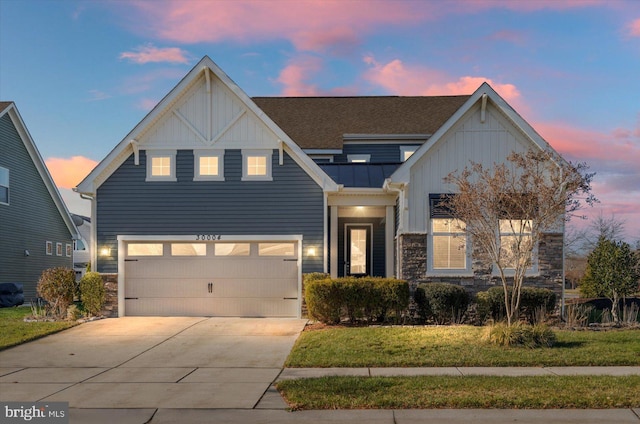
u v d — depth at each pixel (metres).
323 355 11.98
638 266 16.58
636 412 8.09
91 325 16.77
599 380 9.59
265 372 10.95
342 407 8.45
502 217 13.94
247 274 18.55
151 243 18.78
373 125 24.72
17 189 27.14
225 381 10.25
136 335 15.14
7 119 26.28
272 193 18.62
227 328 16.12
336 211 19.28
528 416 7.96
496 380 9.67
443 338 13.38
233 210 18.61
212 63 18.56
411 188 17.80
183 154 18.80
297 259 18.48
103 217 18.69
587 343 12.84
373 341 13.09
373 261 21.64
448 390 9.10
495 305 16.16
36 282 28.78
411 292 17.47
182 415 8.23
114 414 8.31
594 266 17.23
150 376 10.72
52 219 30.94
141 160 18.80
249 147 18.72
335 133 24.11
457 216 15.23
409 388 9.24
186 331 15.69
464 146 17.86
